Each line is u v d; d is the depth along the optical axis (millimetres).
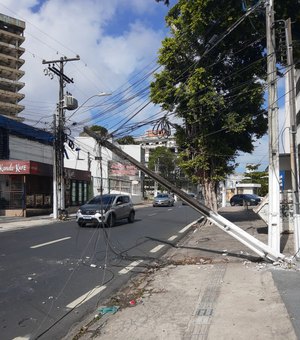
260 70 19656
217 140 20766
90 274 10203
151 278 9664
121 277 9922
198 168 21609
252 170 77812
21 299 8023
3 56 110375
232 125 19391
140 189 75688
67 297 8180
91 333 6102
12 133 36031
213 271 9844
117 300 7914
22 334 6227
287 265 9703
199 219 26750
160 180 11016
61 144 29500
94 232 19141
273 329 5613
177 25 19891
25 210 31641
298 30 18219
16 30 116875
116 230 20016
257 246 10273
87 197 43250
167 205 49469
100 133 11898
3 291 8586
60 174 29453
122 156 11344
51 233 18922
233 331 5645
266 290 7660
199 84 18516
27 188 32562
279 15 17562
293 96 11953
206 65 19328
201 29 18281
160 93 19578
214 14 17688
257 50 19828
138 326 6223
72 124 29391
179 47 19328
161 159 79188
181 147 22109
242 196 52188
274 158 11289
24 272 10359
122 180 62469
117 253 13227
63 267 10984
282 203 15383
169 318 6500
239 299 7223
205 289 8156
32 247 14461
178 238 17047
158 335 5770
